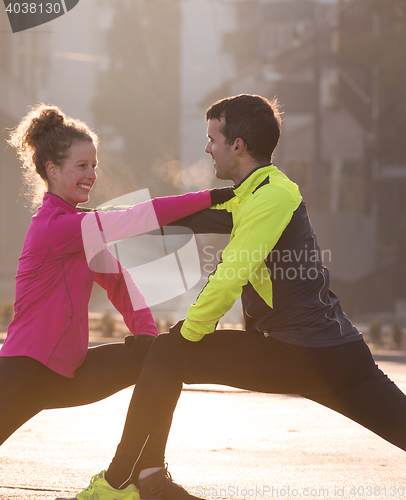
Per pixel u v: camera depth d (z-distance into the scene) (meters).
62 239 4.74
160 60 77.19
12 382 4.73
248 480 6.19
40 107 5.15
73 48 83.12
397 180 48.81
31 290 4.80
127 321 5.26
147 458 5.06
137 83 73.31
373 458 7.27
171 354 4.70
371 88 48.00
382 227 49.19
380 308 45.25
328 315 4.65
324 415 10.16
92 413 9.84
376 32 47.34
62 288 4.81
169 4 77.38
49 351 4.76
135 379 5.01
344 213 41.81
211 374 4.66
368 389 4.65
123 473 4.71
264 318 4.63
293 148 49.00
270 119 4.76
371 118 48.19
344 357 4.57
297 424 9.37
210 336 4.72
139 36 74.94
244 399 11.69
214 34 78.88
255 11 74.50
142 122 71.62
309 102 50.47
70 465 6.63
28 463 6.69
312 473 6.51
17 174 71.38
